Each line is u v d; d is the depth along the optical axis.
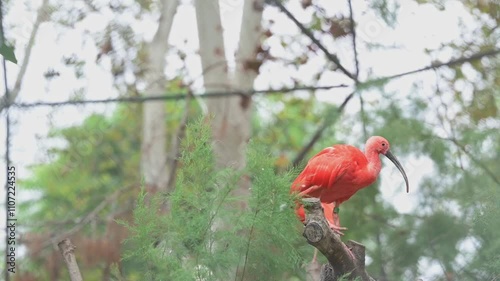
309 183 10.43
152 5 21.42
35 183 23.58
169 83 22.11
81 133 23.34
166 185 17.62
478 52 16.72
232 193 6.82
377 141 10.80
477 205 10.91
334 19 16.41
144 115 20.86
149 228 6.49
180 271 6.28
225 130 17.22
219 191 6.47
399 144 14.52
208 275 6.40
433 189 13.51
